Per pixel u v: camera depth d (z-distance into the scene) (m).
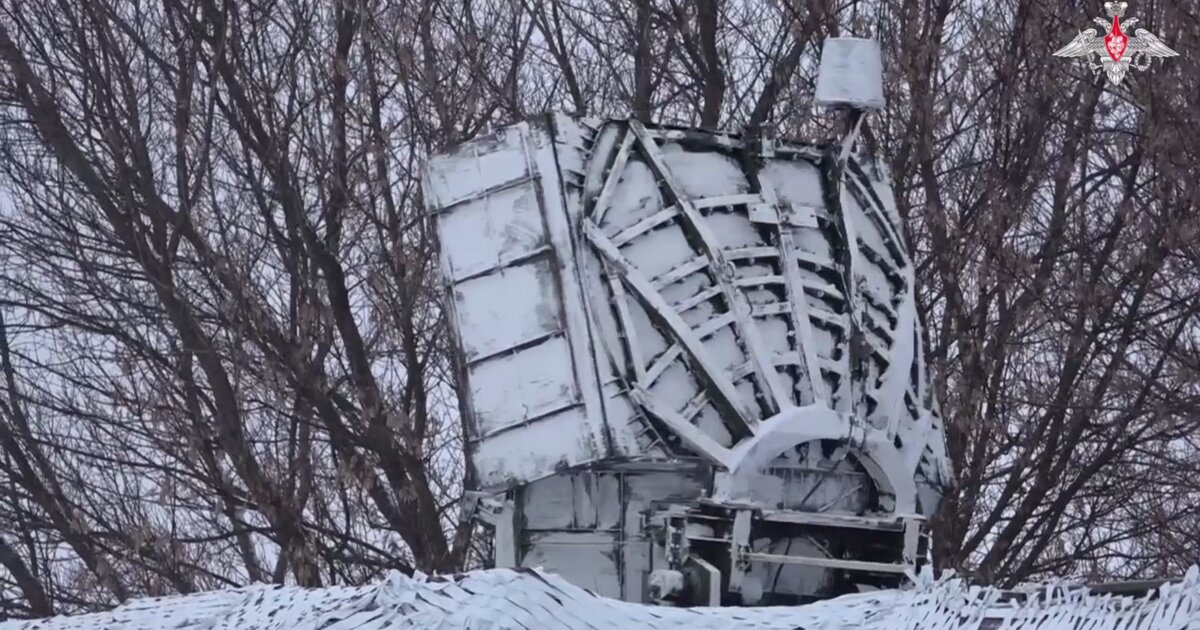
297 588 14.64
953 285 39.00
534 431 22.95
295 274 39.28
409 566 38.34
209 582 39.44
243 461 36.97
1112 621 11.62
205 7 39.44
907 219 40.19
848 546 23.67
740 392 23.14
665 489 23.55
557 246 23.47
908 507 23.97
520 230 23.83
